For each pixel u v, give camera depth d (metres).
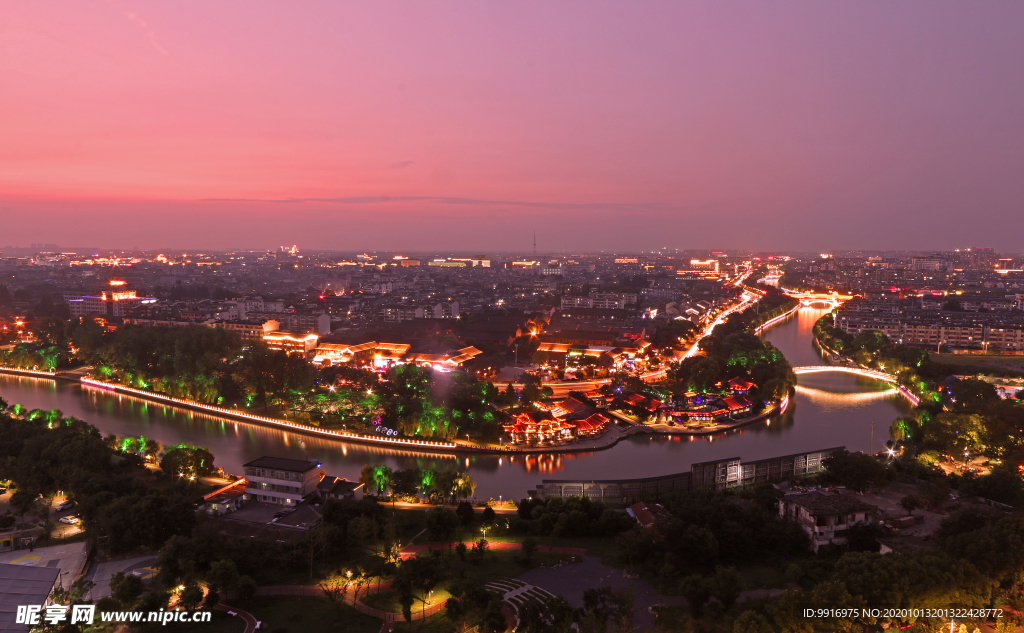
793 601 147.62
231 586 172.12
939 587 151.00
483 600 162.38
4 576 171.62
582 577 185.88
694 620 158.12
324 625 161.62
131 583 167.25
